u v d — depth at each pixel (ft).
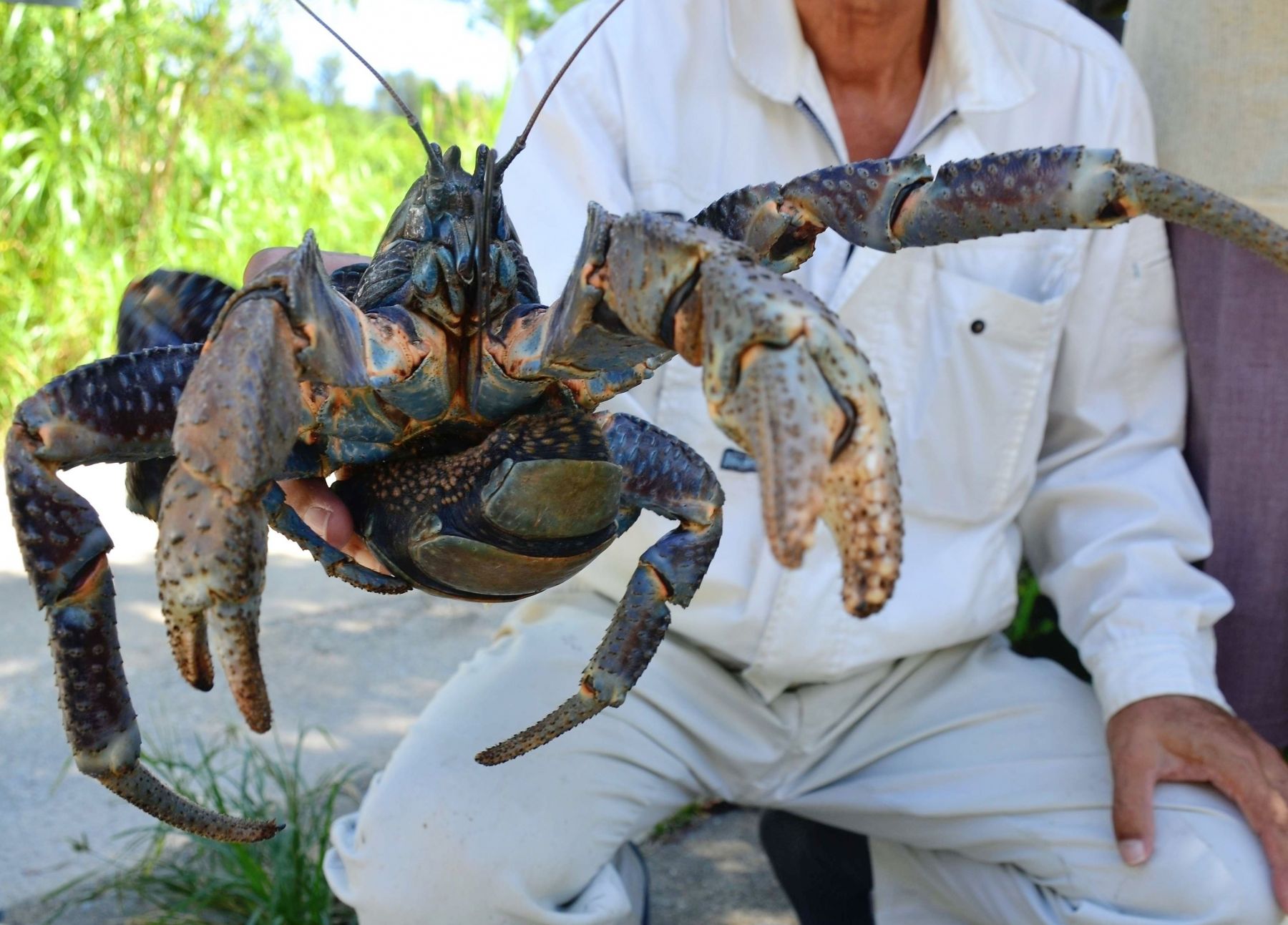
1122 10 12.11
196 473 3.69
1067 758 8.18
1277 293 8.85
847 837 9.39
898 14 8.54
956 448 8.71
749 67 8.77
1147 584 8.60
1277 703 9.44
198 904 9.65
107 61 26.61
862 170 4.97
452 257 4.75
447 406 4.91
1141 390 9.43
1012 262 8.91
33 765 11.69
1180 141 9.45
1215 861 7.39
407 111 5.03
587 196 8.64
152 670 13.69
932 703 8.81
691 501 5.49
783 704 8.87
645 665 5.49
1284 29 8.71
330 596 16.24
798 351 3.36
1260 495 9.11
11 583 15.81
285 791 10.16
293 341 3.93
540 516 4.60
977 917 8.57
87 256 24.36
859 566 3.34
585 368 4.55
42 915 9.48
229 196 27.55
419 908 7.48
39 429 4.52
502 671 8.28
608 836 8.00
